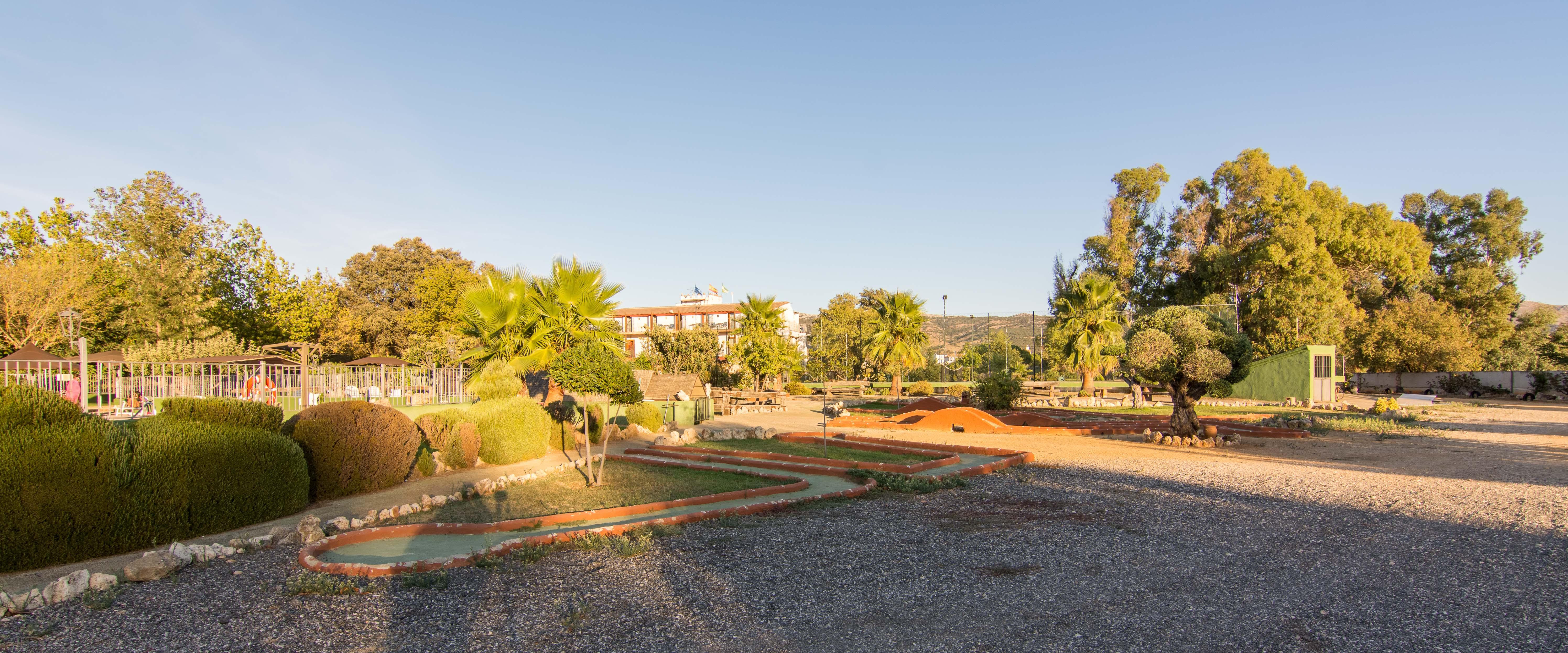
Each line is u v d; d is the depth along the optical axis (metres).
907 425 18.98
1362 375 46.44
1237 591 4.85
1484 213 51.91
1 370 14.48
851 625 4.18
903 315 30.05
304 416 8.59
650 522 6.89
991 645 3.89
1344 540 6.32
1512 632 4.09
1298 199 42.31
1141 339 14.60
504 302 14.54
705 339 30.75
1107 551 5.96
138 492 6.10
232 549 5.93
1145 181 50.44
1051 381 46.09
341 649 3.82
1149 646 3.88
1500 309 46.88
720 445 14.18
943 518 7.34
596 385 9.33
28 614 4.35
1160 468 11.10
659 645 3.87
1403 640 3.96
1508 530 6.68
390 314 45.59
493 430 11.41
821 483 9.57
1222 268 42.81
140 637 3.98
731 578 5.11
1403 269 42.81
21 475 5.42
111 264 27.94
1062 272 52.19
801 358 38.06
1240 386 34.59
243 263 35.75
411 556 5.75
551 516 7.05
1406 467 11.16
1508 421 20.72
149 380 15.69
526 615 4.33
